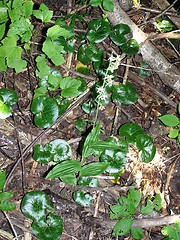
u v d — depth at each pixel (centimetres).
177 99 76
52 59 58
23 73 71
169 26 78
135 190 63
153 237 64
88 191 64
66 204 63
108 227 63
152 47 72
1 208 56
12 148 65
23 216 61
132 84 75
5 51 59
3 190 61
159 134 71
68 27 67
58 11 78
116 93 68
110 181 66
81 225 62
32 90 70
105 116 71
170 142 71
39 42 71
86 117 70
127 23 71
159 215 65
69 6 78
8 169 64
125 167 67
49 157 62
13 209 56
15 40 58
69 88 62
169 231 60
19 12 59
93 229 62
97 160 66
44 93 64
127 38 71
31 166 64
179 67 80
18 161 62
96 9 79
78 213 63
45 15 59
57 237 57
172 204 67
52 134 67
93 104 68
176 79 74
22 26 58
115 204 65
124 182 67
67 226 62
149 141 64
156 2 84
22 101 69
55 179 64
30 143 66
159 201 65
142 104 74
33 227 57
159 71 74
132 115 73
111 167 61
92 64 72
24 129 67
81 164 59
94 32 67
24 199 57
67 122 69
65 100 66
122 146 63
